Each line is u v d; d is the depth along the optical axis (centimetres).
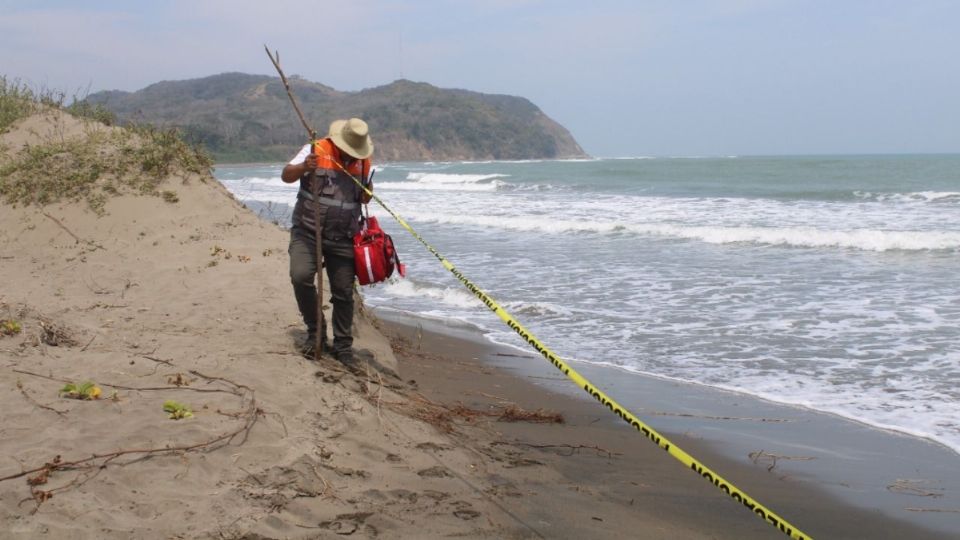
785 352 844
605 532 415
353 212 601
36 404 449
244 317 710
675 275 1307
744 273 1315
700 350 861
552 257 1534
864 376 755
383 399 573
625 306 1080
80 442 410
